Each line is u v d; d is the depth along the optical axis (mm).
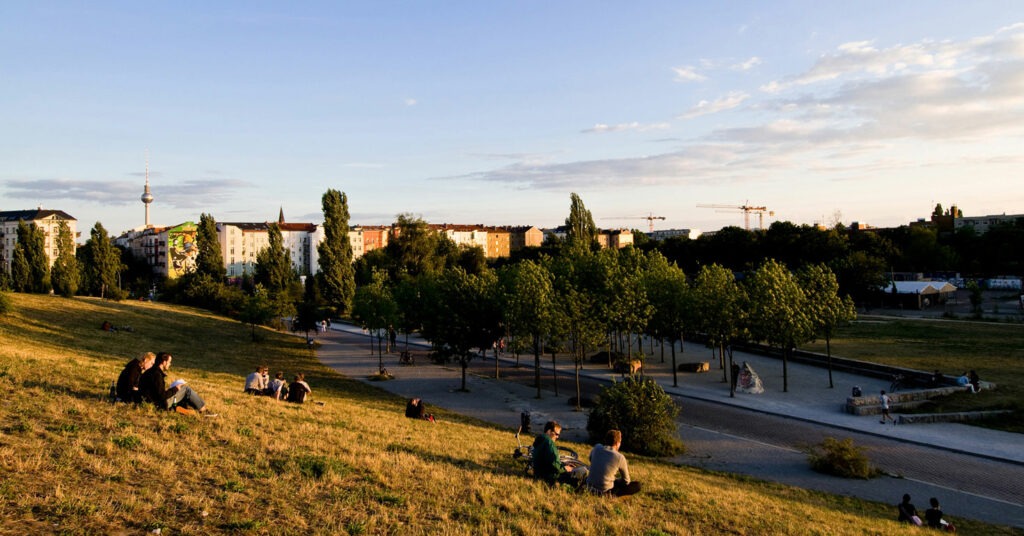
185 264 187000
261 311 75938
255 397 24969
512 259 171250
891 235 175625
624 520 13750
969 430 38312
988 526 23438
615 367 63250
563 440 33500
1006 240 153125
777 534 15289
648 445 32125
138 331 61281
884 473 30422
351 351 76188
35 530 9180
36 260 94250
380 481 14266
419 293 64438
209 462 13844
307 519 11289
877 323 87312
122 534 9570
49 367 23469
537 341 49531
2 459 11805
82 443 13578
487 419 39750
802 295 50156
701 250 161875
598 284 61688
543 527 12625
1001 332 73125
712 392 51062
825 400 47312
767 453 33500
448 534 11352
